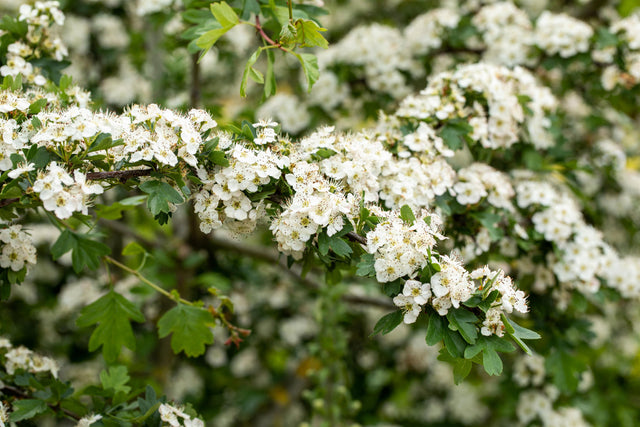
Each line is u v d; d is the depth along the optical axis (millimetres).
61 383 2328
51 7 2867
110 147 1876
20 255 2283
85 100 2596
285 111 4164
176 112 2096
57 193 1810
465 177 2783
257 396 5445
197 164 2031
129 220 5074
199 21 2924
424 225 1854
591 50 3775
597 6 5281
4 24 2758
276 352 5812
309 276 4645
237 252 4484
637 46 3615
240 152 1990
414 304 1745
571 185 3705
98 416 2240
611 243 5227
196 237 4449
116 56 4797
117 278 4684
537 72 4273
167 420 2189
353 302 4332
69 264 4871
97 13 4742
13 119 1911
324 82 4031
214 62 4754
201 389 5180
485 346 1688
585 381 4078
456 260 1927
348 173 2164
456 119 2805
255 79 2221
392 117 2818
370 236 1835
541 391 3908
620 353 5648
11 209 2084
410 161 2500
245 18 2768
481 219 2756
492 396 5117
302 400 5613
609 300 3332
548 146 3742
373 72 3959
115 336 2363
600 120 4461
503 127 2939
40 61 2826
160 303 4598
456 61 4301
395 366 5484
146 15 3949
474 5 4312
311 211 1885
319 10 2928
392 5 5664
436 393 5699
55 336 4914
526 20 3986
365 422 5203
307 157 2178
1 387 2408
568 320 3287
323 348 3719
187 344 2422
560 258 3043
